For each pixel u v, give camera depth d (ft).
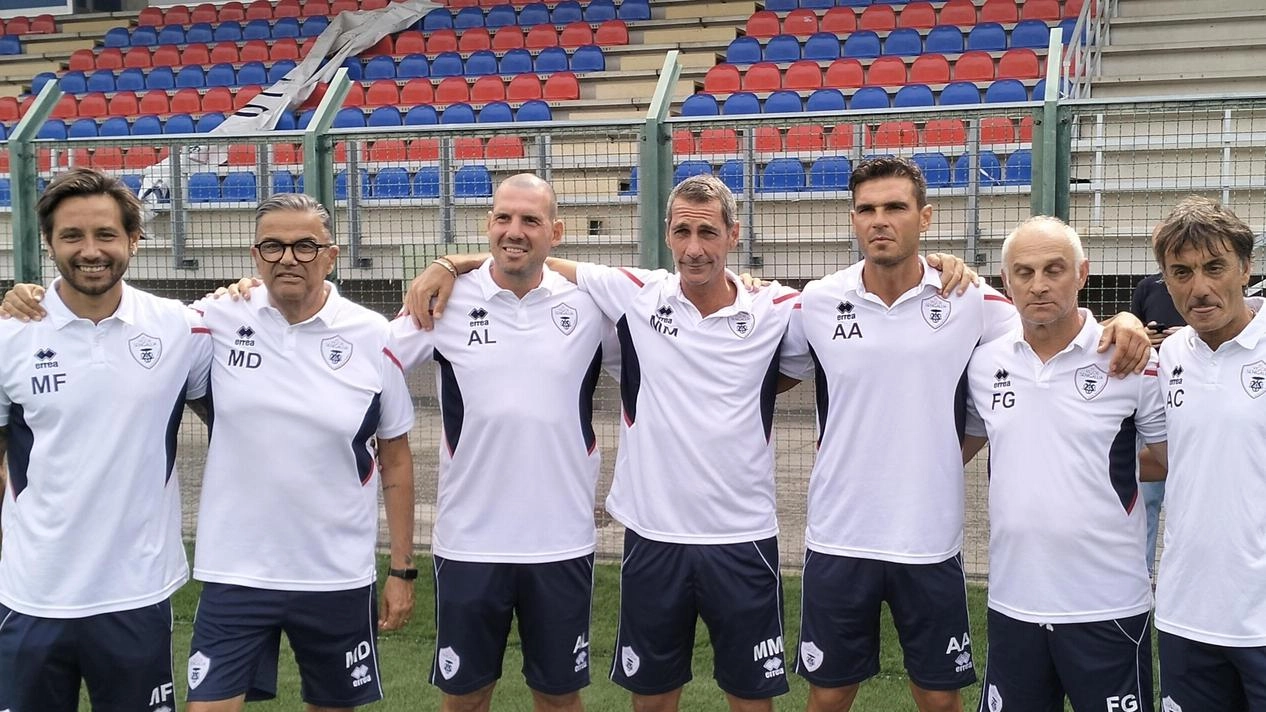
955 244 24.57
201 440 24.82
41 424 9.67
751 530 11.19
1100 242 21.18
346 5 63.77
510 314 11.31
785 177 29.55
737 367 11.16
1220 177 21.76
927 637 10.96
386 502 11.28
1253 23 38.04
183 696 14.19
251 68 55.21
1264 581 9.09
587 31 53.21
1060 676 10.03
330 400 10.43
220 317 10.62
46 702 9.80
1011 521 10.08
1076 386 9.91
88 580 9.63
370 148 28.45
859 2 52.01
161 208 25.99
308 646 10.61
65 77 57.88
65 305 9.75
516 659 15.61
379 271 22.47
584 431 11.57
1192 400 9.37
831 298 11.12
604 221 26.14
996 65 42.70
